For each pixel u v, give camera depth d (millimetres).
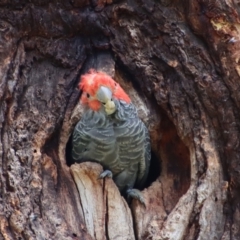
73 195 6586
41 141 6707
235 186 6438
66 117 7141
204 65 6910
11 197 6125
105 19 7246
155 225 6641
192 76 6949
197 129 6852
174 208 6645
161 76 7184
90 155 6973
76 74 7270
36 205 6258
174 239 6352
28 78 7043
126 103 6930
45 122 6828
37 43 7172
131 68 7309
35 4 7074
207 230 6340
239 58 6688
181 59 7020
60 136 7078
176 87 7082
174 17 7090
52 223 6199
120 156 6992
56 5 7145
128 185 7270
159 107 7332
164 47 7156
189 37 7004
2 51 6844
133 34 7238
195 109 6934
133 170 7199
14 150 6430
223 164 6613
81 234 6320
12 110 6660
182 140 7047
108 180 6719
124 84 7426
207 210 6398
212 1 6781
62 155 6953
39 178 6406
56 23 7199
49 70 7207
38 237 6016
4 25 6949
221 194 6457
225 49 6758
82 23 7234
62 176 6691
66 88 7156
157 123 7359
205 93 6828
